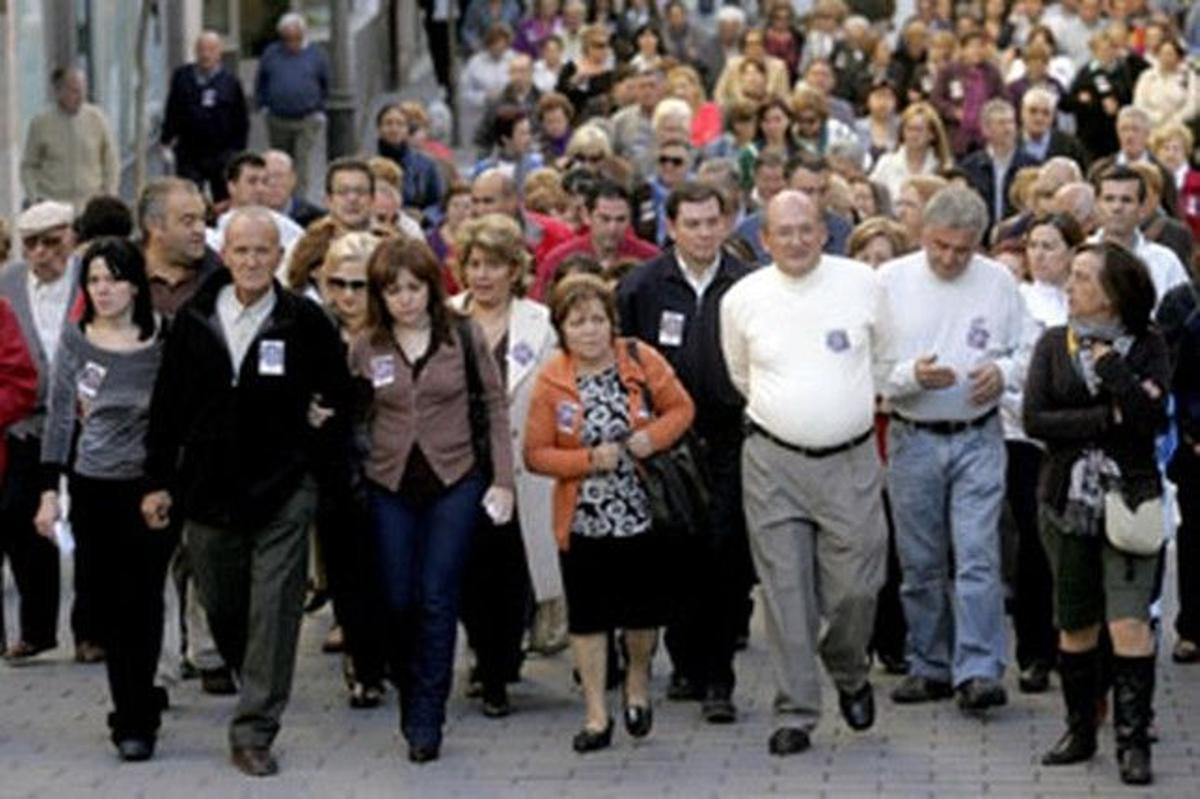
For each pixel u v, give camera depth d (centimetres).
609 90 5359
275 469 2423
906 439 2603
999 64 5875
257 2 6662
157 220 2648
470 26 6769
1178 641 2794
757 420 2489
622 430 2481
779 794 2381
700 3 7500
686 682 2666
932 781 2412
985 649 2594
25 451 2803
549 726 2594
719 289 2612
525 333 2677
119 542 2483
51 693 2717
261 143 6141
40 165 4412
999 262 2858
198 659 2695
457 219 3341
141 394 2480
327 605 3003
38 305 2822
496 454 2489
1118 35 5591
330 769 2466
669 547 2484
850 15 6706
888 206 3662
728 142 4441
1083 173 4269
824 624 2812
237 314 2430
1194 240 3325
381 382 2469
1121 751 2400
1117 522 2358
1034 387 2398
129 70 5306
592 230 2928
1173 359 2677
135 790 2411
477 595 2602
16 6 4438
